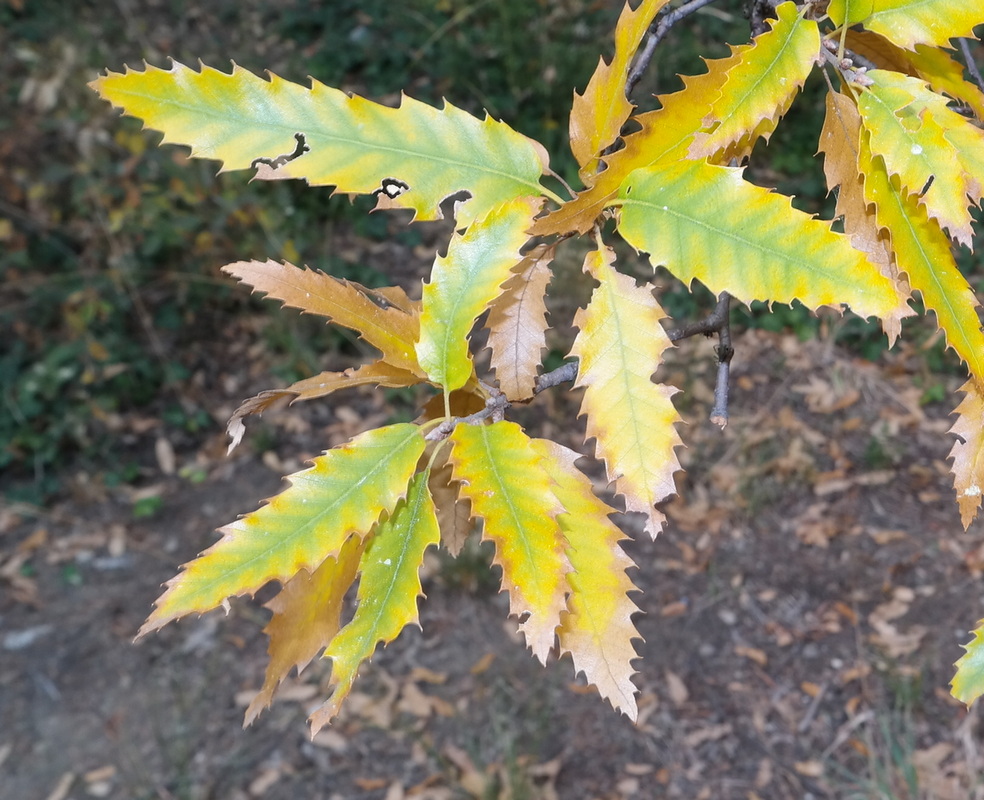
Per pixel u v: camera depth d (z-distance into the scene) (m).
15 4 7.64
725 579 5.43
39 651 5.09
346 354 6.79
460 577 5.37
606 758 4.61
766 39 0.85
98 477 6.02
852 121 0.92
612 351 0.84
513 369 1.04
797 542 5.61
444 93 8.04
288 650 0.89
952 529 5.57
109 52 7.78
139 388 6.50
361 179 0.91
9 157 6.63
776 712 4.76
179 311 6.86
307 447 6.24
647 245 0.83
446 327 0.91
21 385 6.06
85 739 4.69
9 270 6.43
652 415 0.81
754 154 7.06
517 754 4.59
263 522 0.79
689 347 6.54
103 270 6.59
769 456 6.00
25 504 5.82
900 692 4.70
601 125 0.97
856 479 5.89
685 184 0.83
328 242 6.96
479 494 0.79
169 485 6.04
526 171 0.94
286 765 4.59
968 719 4.56
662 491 0.80
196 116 0.88
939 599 5.20
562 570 0.76
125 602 5.35
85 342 6.23
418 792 4.43
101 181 6.48
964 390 0.87
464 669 5.02
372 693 4.93
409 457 0.84
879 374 6.49
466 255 0.91
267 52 8.55
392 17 8.65
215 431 6.39
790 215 0.79
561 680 4.98
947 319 0.84
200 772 4.55
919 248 0.86
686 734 4.70
